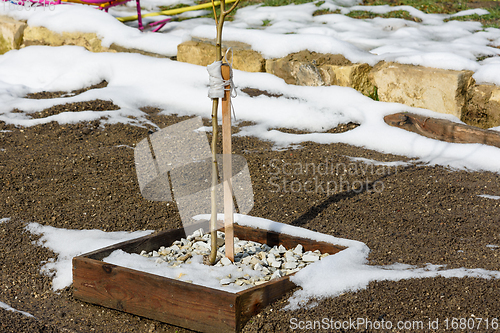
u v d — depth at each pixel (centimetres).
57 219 384
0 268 329
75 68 736
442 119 546
